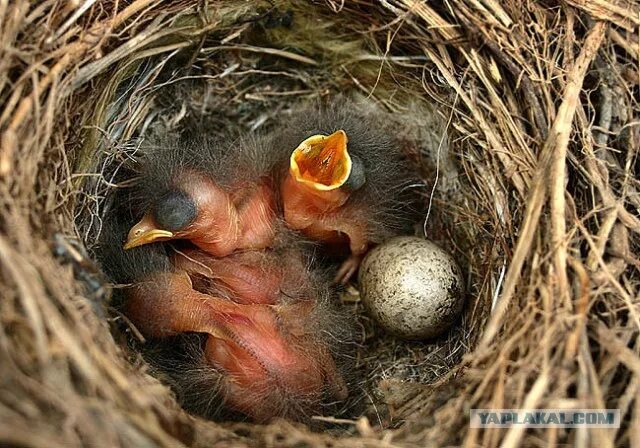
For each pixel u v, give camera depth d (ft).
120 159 0.50
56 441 0.34
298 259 0.51
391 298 0.49
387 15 0.52
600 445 0.37
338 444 0.40
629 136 0.48
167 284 0.48
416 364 0.50
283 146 0.53
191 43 0.52
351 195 0.52
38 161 0.41
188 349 0.49
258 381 0.47
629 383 0.39
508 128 0.49
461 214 0.53
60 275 0.40
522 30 0.49
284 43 0.55
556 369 0.39
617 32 0.49
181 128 0.55
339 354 0.50
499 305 0.42
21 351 0.35
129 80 0.50
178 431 0.39
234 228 0.51
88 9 0.45
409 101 0.55
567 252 0.42
